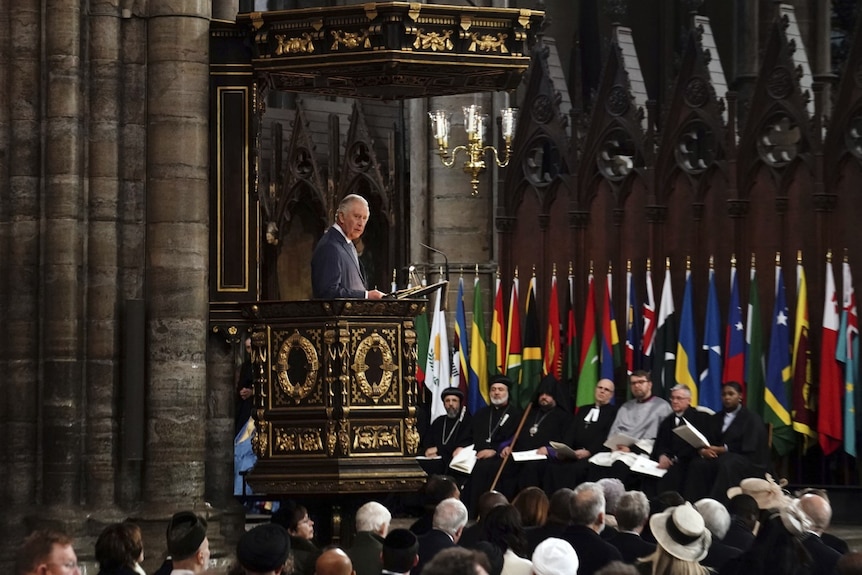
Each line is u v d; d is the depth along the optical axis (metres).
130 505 39.25
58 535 19.22
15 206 39.47
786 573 24.36
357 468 36.94
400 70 38.81
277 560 20.34
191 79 39.94
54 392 39.03
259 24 39.12
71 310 39.16
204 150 40.16
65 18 39.47
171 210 39.69
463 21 38.09
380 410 37.31
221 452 40.56
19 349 39.28
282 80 41.81
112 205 39.59
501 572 25.31
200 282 39.84
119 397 39.59
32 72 39.66
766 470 46.97
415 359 37.75
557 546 22.03
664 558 24.52
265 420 38.09
